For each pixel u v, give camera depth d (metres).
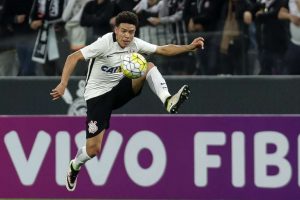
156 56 36.38
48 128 35.88
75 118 35.72
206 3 35.88
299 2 35.38
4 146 36.16
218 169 35.12
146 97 36.03
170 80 35.84
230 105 35.62
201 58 36.19
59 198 35.88
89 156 28.34
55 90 26.14
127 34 26.19
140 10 36.31
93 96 27.56
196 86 35.78
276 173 34.81
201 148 35.19
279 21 35.53
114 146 35.53
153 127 35.38
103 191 35.66
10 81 36.84
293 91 35.31
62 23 36.91
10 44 37.31
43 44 37.09
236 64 36.03
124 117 35.50
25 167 36.06
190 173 35.28
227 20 35.94
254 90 35.47
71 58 26.66
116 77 27.38
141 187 35.50
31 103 36.78
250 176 34.91
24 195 36.06
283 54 35.72
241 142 34.94
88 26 36.66
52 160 35.88
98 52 26.81
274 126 34.78
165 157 35.38
